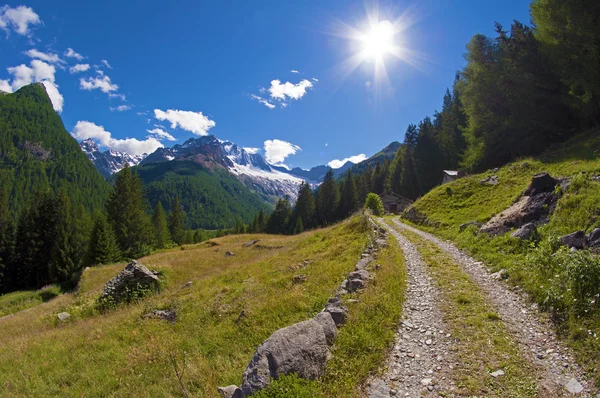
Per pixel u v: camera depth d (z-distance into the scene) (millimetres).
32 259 60906
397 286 11469
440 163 75562
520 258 12820
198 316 14031
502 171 28906
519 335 8000
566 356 6906
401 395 6309
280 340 6848
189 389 8234
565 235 12000
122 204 65062
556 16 31969
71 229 60375
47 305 29109
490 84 38906
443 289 11438
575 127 34031
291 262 20344
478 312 9375
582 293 8234
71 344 13609
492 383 6344
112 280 21984
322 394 6133
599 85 29000
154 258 37906
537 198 16688
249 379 6082
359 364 7188
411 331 8703
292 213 111375
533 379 6336
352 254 17688
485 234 17016
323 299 11688
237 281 18766
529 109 36656
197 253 39500
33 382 10344
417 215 29609
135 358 10922
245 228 142250
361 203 94562
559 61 32625
